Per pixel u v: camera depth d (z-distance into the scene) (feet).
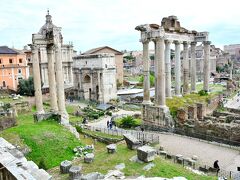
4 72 273.33
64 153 86.17
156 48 129.90
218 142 104.99
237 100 225.56
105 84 262.26
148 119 132.05
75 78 288.92
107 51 362.94
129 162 69.87
